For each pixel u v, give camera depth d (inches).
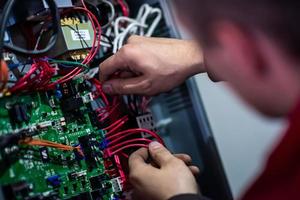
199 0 21.9
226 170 54.9
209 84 54.5
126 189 42.6
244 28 21.0
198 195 31.8
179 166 35.8
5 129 35.4
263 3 20.5
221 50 22.5
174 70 44.5
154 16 58.7
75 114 41.2
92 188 39.8
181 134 59.7
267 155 24.6
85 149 40.5
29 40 42.8
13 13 41.1
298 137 21.8
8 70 36.6
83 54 43.0
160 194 33.9
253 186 24.2
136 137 46.5
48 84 39.1
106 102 46.4
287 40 20.6
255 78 22.0
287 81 21.5
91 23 44.0
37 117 38.1
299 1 20.2
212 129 55.6
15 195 33.4
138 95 47.0
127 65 43.4
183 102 58.6
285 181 22.4
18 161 35.1
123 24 55.3
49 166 37.4
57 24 39.3
